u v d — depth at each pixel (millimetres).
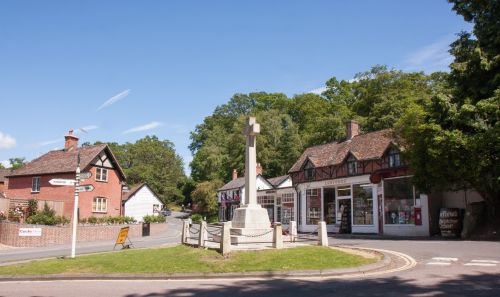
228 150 76875
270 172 66688
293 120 75562
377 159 32844
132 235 36719
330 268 13391
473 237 23406
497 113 21297
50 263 15398
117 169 43219
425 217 28031
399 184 30250
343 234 33469
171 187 97000
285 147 65375
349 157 35938
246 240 18297
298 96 76438
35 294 10852
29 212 31172
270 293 10492
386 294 9922
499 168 21469
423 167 24469
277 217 46406
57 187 39625
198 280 12703
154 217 41312
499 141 20797
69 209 38531
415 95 50500
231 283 12070
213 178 74062
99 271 13758
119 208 43031
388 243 21875
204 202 69875
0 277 13406
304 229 40312
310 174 40656
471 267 13242
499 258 14773
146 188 58625
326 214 38156
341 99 69938
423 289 10336
